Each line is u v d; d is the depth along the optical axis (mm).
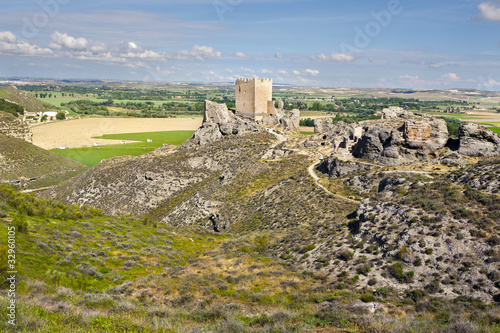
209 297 31391
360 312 25297
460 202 37875
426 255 32500
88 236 43938
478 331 19500
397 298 28828
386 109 107438
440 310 25359
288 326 20891
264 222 62469
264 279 35219
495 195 37750
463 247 31875
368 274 32969
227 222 69062
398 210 39531
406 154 66875
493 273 28359
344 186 64812
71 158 136250
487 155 62812
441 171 58406
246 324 22719
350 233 41406
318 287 32031
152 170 103625
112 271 36500
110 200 99500
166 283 34250
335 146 84938
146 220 59844
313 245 42594
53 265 33469
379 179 60781
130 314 23797
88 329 18906
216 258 42781
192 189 95688
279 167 86625
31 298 23766
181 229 61594
